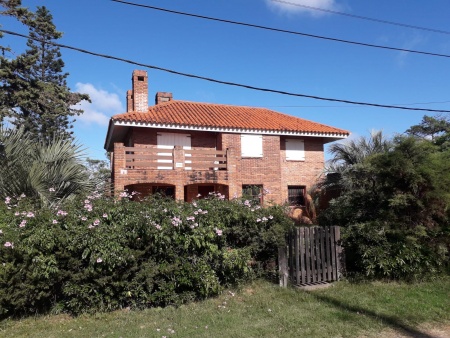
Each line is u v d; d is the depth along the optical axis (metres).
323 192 18.77
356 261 8.16
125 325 5.50
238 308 6.24
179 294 6.41
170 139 18.78
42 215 5.97
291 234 7.70
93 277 5.87
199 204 7.10
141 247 6.27
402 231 7.79
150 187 17.89
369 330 5.31
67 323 5.63
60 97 30.58
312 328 5.36
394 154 8.06
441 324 5.59
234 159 17.50
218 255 6.80
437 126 36.62
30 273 5.64
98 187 9.67
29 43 33.25
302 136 21.05
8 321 5.62
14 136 8.87
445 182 7.71
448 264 8.39
